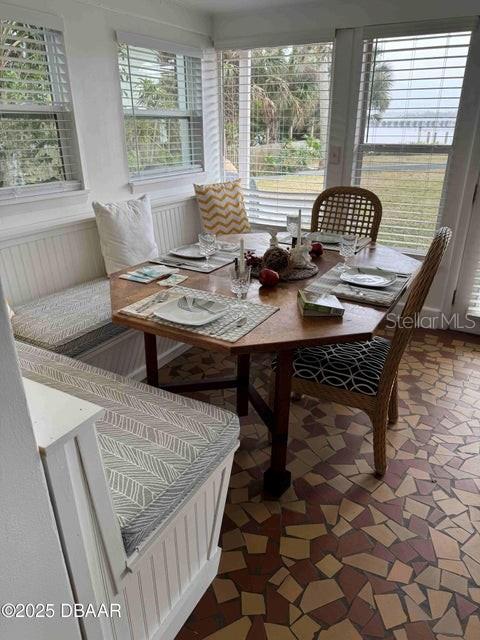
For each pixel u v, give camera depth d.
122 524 0.97
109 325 2.09
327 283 1.85
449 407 2.31
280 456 1.69
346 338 1.40
